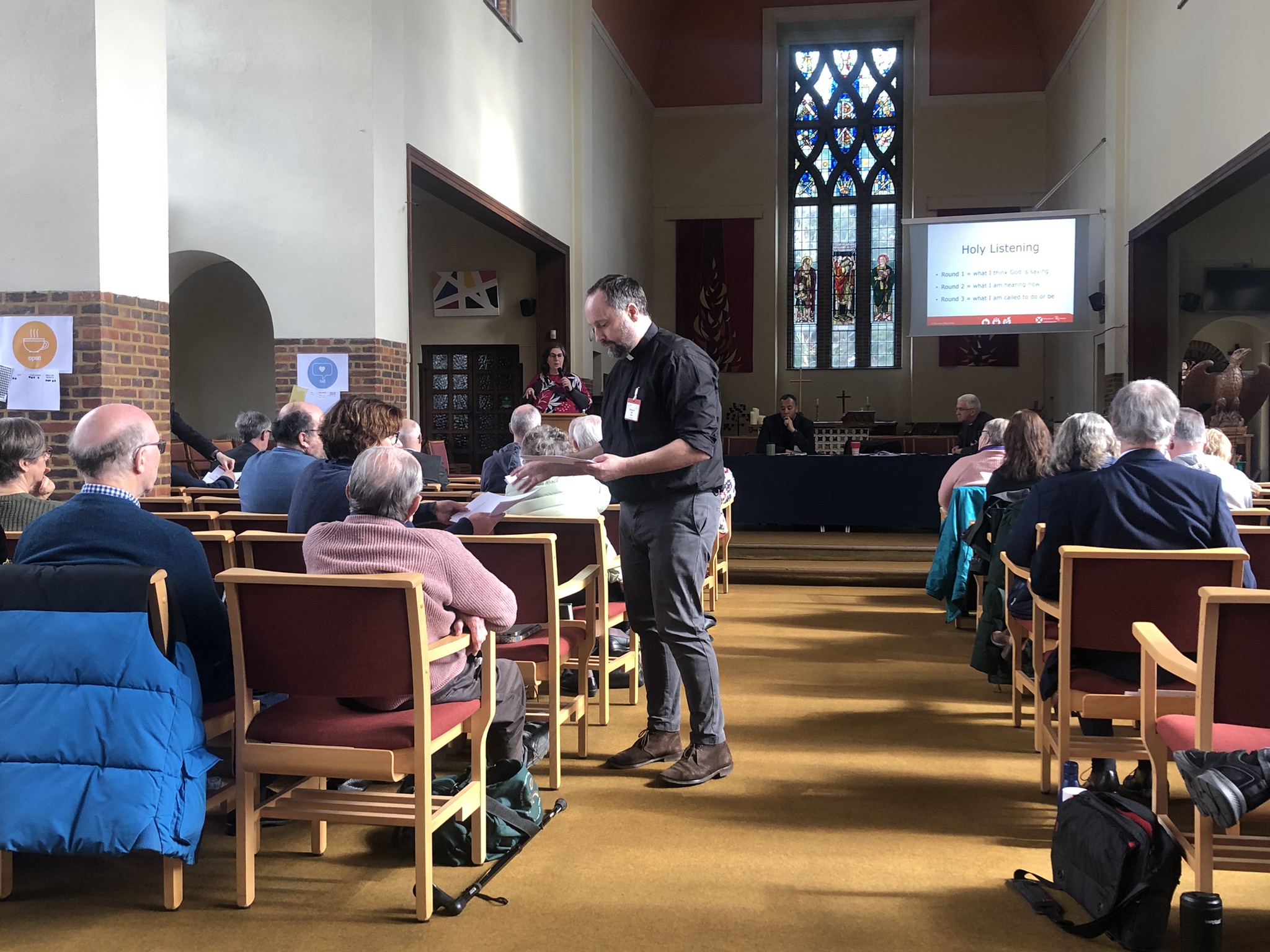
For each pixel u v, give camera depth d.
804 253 17.08
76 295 4.92
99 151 4.90
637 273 15.88
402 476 2.29
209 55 7.52
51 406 4.95
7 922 2.15
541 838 2.62
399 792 2.84
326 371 7.46
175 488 5.63
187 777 2.09
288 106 7.47
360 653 2.12
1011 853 2.53
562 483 3.55
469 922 2.15
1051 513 2.80
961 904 2.24
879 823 2.73
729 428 16.77
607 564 3.54
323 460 3.13
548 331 12.61
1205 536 2.66
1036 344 16.11
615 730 3.65
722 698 4.11
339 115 7.43
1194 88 9.15
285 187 7.48
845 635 5.48
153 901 2.25
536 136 11.16
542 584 2.94
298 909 2.21
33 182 4.93
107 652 2.05
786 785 3.05
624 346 3.05
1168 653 2.10
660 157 17.08
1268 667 1.84
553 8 11.77
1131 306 11.17
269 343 12.30
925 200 16.39
